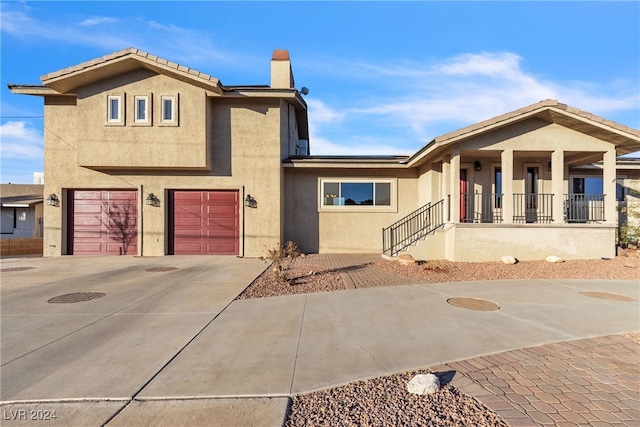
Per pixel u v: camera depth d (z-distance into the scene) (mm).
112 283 7926
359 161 13508
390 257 11711
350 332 4793
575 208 12828
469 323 5180
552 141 11070
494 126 10516
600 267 9750
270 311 5789
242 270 9719
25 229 19500
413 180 14203
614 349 4223
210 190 12992
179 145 11992
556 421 2732
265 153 12836
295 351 4129
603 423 2711
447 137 10469
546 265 10047
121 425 2682
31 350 4113
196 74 11383
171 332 4766
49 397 3072
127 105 11961
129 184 12734
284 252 8703
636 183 15109
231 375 3506
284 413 2850
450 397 3096
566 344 4367
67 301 6352
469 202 13234
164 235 12766
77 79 11570
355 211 14117
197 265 10617
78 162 11883
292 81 15664
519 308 5980
